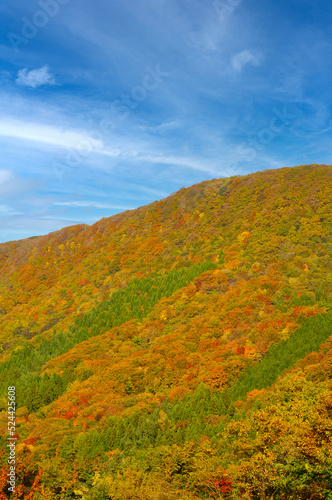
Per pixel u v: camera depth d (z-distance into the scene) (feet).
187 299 384.47
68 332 413.18
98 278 551.59
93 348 337.11
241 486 92.02
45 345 400.26
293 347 241.76
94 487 150.41
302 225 462.19
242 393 209.56
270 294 335.47
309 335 250.57
